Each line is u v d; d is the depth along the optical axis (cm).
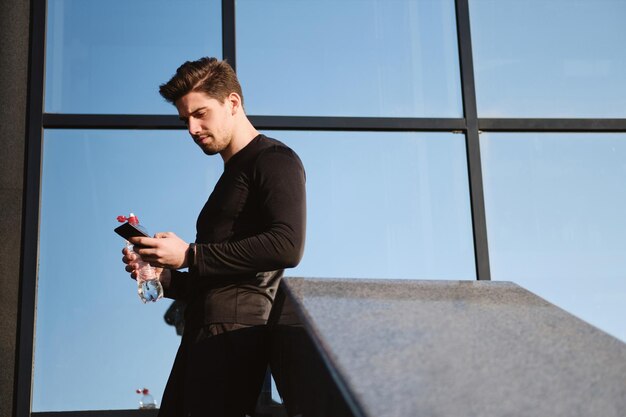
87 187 397
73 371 380
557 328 166
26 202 390
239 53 420
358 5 432
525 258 415
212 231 229
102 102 407
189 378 216
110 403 379
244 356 216
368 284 191
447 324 164
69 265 389
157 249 213
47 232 391
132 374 383
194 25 420
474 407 130
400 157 418
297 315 174
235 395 215
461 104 428
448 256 410
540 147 428
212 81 236
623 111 435
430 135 423
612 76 438
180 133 407
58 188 396
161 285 242
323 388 159
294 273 400
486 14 439
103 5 417
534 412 130
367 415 125
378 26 432
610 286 417
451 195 416
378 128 418
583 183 426
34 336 380
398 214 411
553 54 438
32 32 409
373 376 137
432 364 143
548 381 140
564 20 442
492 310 176
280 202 220
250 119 412
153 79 412
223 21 420
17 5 412
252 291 221
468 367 143
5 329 379
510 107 430
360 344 150
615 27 443
